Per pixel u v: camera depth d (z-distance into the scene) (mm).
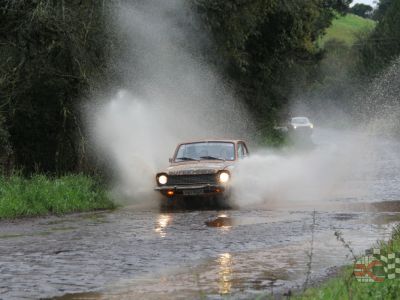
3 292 11008
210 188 22734
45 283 11609
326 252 14258
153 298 10562
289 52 52594
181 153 25141
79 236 16812
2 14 27781
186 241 15789
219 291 10969
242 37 40406
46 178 25844
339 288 10258
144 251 14539
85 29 27281
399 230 14609
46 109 28609
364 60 113250
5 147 26781
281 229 17516
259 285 11359
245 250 14555
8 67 27672
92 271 12539
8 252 14562
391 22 108938
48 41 27766
